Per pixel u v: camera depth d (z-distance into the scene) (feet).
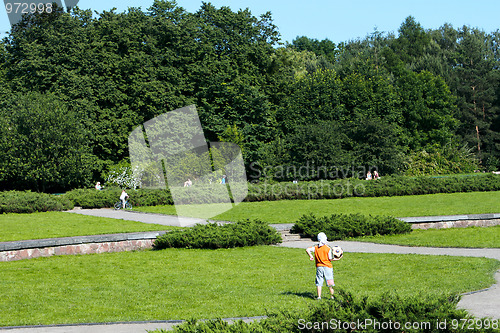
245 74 165.37
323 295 37.45
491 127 235.61
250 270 47.83
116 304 35.65
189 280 43.39
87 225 72.33
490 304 32.73
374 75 184.85
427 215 78.69
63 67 145.38
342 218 69.82
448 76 234.58
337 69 206.08
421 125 193.47
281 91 179.32
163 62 163.22
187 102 155.02
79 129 133.69
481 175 127.65
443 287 38.11
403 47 284.00
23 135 125.90
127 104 153.89
